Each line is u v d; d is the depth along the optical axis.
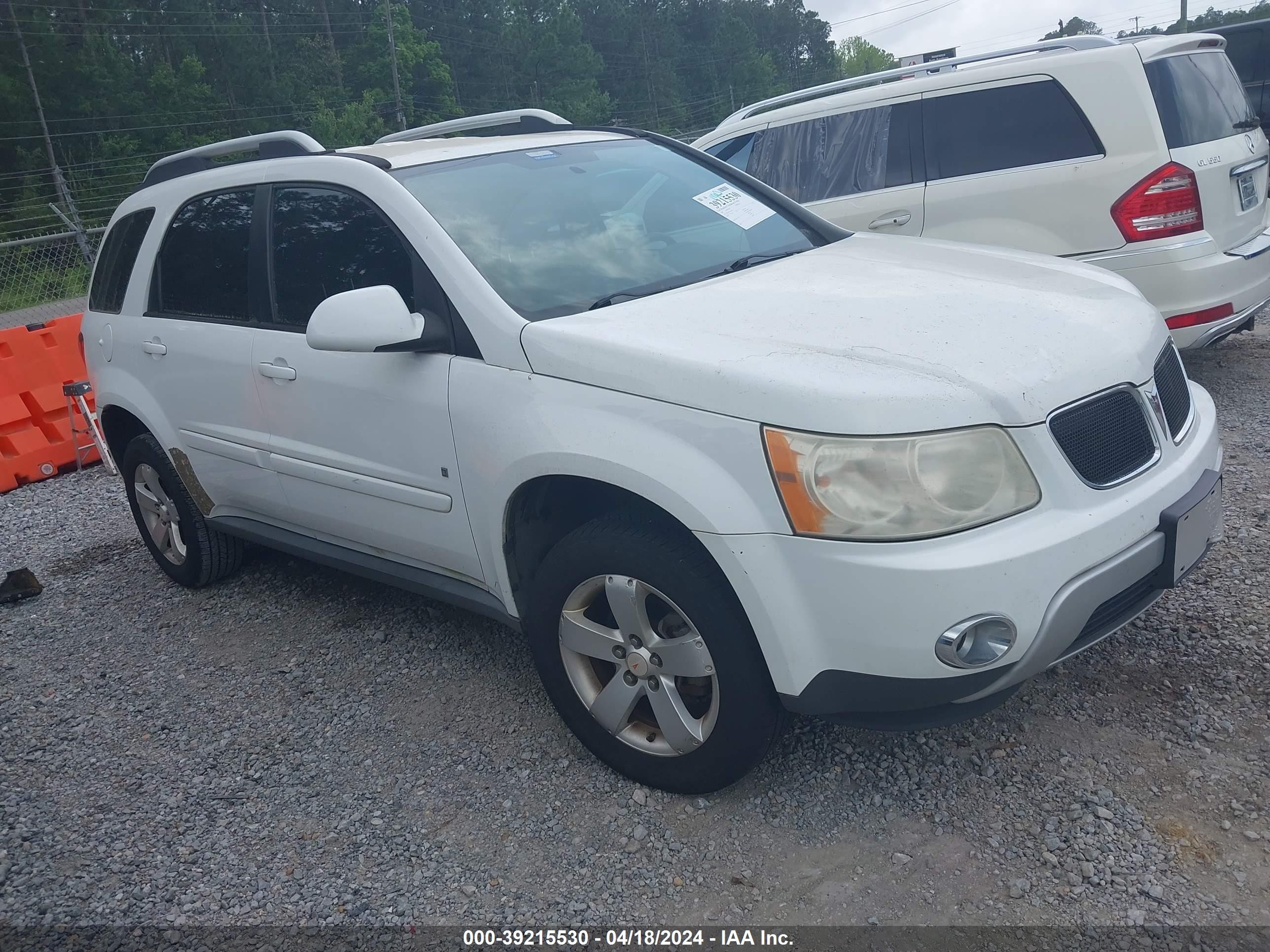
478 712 3.59
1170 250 5.50
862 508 2.41
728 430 2.56
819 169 6.71
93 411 7.65
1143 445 2.71
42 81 53.34
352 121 65.50
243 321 4.00
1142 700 3.20
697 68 100.12
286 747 3.51
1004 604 2.38
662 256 3.53
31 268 20.55
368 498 3.60
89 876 2.93
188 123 57.75
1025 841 2.68
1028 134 5.88
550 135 4.12
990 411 2.45
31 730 3.81
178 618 4.69
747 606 2.58
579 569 2.92
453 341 3.20
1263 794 2.73
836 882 2.62
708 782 2.88
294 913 2.71
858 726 2.67
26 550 5.92
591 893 2.67
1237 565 3.96
